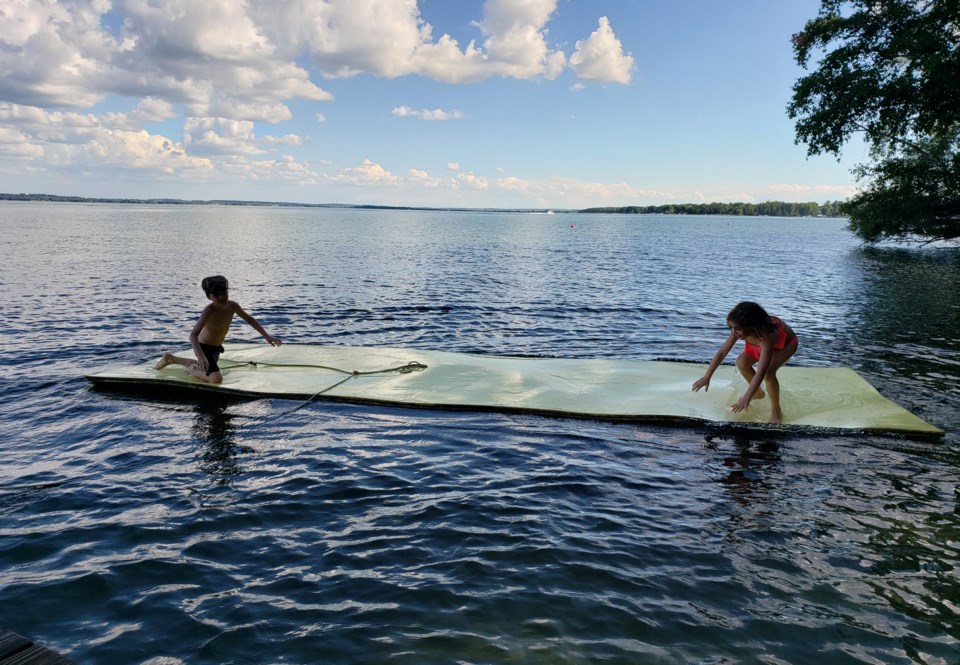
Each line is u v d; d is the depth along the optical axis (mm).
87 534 4336
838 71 25219
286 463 5637
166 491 5039
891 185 30969
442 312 15094
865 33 24781
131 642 3209
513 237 60219
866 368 9664
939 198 29500
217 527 4453
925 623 3412
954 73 22047
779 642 3250
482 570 3900
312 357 9094
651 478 5352
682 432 6480
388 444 6121
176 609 3490
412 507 4789
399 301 16750
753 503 4883
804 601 3607
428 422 6754
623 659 3098
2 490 5031
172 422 6719
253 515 4641
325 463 5637
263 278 21641
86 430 6465
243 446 6043
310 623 3363
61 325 12453
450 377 8156
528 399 7316
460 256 34031
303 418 6855
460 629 3316
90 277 20562
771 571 3920
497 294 18484
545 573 3869
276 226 77812
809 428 6465
